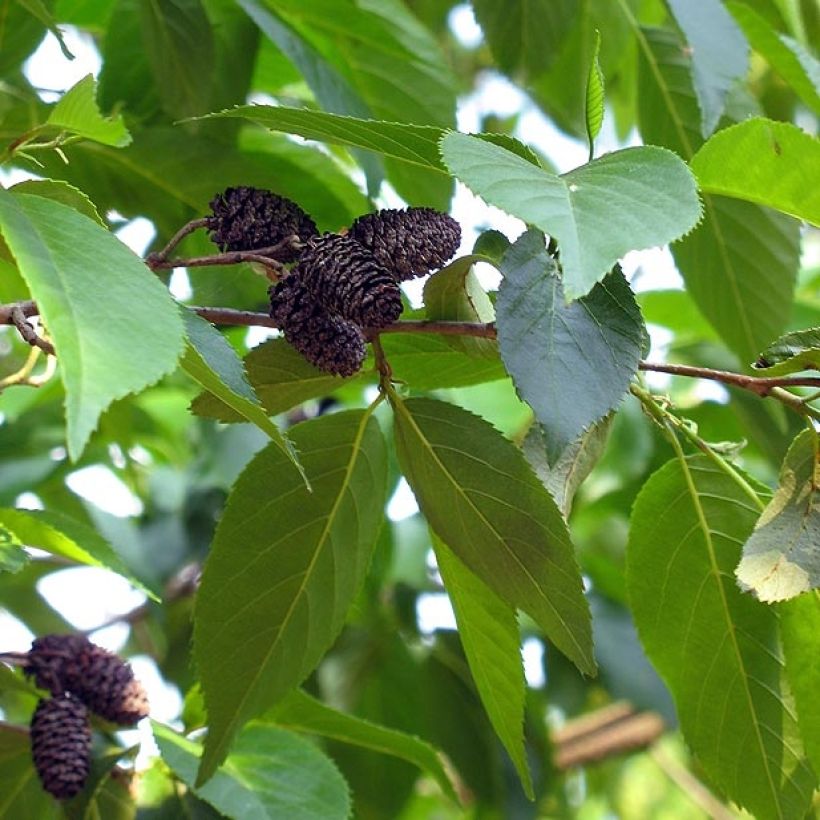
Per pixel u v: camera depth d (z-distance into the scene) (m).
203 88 0.50
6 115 0.47
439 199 0.50
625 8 0.52
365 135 0.35
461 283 0.37
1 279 0.45
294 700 0.45
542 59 0.51
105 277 0.30
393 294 0.35
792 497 0.36
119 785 0.44
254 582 0.39
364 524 0.39
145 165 0.49
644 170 0.32
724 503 0.39
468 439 0.37
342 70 0.53
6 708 0.55
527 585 0.37
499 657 0.40
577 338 0.33
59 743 0.42
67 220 0.31
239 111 0.35
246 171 0.49
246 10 0.47
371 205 0.46
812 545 0.36
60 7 0.55
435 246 0.36
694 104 0.52
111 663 0.43
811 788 0.40
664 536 0.40
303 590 0.39
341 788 0.43
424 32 0.52
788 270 0.51
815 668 0.38
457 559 0.39
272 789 0.43
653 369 0.36
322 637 0.40
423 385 0.41
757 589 0.35
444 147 0.32
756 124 0.36
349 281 0.35
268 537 0.39
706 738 0.40
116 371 0.29
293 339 0.36
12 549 0.41
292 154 0.50
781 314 0.51
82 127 0.37
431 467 0.37
